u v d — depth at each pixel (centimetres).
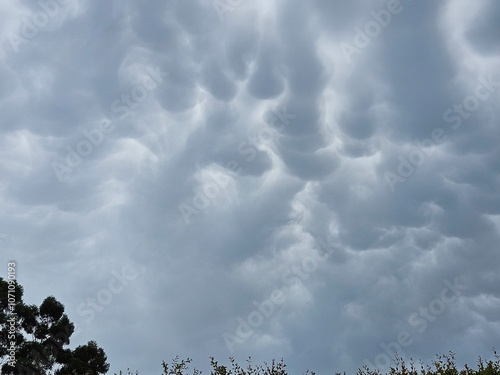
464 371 1923
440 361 1962
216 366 2012
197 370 2038
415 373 1969
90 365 3603
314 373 1991
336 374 2003
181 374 2031
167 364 2041
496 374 1848
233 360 2012
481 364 1914
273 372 1988
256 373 1989
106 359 3706
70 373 3412
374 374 2003
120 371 2095
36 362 3375
